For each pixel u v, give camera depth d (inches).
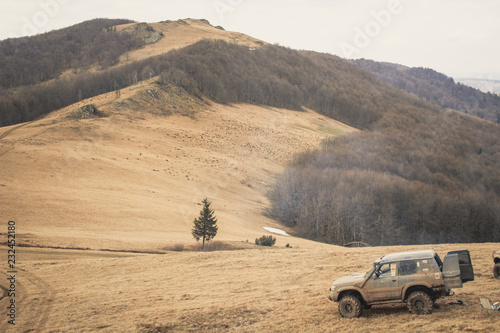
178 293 869.2
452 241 3649.1
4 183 2583.7
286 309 702.5
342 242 3292.3
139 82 7022.6
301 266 1023.6
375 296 609.6
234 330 639.1
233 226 2568.9
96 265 1197.7
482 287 693.3
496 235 3700.8
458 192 4175.7
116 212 2411.4
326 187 3622.0
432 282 582.2
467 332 519.2
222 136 5393.7
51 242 1724.9
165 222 2391.7
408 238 3572.8
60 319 765.3
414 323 559.2
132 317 733.3
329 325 605.6
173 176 3545.8
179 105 6274.6
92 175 3100.4
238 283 914.7
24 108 6112.2
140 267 1154.7
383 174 4284.0
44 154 3307.1
